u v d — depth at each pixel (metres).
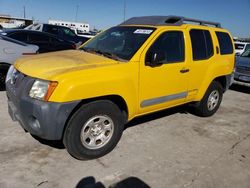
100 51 4.38
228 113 6.35
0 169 3.32
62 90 3.21
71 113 3.46
